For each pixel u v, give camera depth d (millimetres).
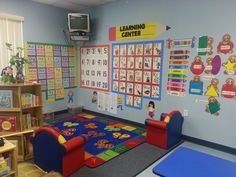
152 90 3498
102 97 4340
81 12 4488
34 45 3945
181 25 3031
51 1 3859
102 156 2598
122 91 3959
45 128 2109
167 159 1483
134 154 2676
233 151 2727
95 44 4320
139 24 3521
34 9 3875
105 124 3865
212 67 2801
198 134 3033
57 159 2053
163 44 3262
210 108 2877
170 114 2838
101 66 4262
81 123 3900
